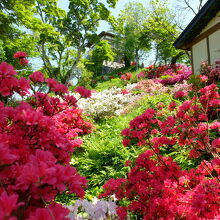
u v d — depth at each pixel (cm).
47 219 110
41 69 2748
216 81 880
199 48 1212
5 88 192
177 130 287
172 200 205
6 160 120
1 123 188
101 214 240
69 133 495
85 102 1080
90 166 498
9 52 2020
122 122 797
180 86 1172
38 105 235
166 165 275
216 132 382
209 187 195
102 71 4169
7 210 97
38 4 2505
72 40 2781
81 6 2608
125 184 260
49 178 115
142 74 2302
